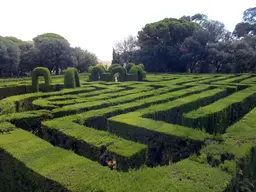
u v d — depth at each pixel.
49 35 43.91
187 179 3.87
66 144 6.49
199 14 44.72
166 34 38.19
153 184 3.70
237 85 16.56
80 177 3.93
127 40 46.91
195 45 34.75
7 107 10.88
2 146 5.38
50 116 8.95
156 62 39.25
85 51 46.09
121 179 3.86
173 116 10.00
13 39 45.44
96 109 10.37
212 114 8.84
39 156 4.81
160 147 6.82
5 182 5.34
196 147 6.05
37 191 4.25
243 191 4.40
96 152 5.64
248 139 5.86
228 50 33.72
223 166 4.33
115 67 24.31
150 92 13.80
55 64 41.19
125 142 5.78
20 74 41.44
